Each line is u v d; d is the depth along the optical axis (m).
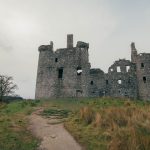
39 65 62.22
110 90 63.00
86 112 25.52
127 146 16.30
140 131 18.44
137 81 65.12
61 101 47.28
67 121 26.17
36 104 41.38
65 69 60.28
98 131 20.81
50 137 20.41
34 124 25.45
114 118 22.53
